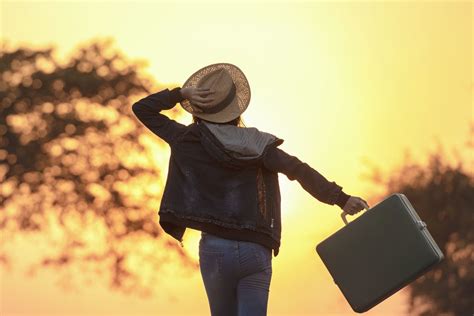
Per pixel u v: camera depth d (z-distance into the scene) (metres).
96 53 35.16
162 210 7.01
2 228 33.94
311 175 7.01
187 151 7.07
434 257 7.05
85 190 34.06
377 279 7.17
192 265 33.72
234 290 7.06
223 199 6.93
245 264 6.89
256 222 6.90
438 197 37.88
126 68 35.06
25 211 34.06
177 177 7.06
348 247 7.27
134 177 34.16
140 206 33.94
